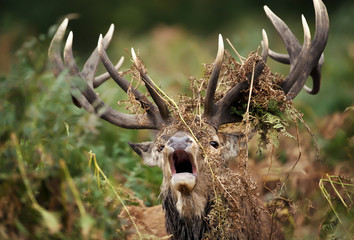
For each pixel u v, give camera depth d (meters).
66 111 7.57
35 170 7.63
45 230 7.00
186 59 24.06
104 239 7.17
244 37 23.44
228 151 9.13
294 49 10.07
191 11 44.38
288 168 10.93
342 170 10.39
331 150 11.22
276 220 9.98
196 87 9.66
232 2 44.06
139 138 13.66
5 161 7.18
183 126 8.71
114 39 38.06
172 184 7.98
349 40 25.41
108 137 13.38
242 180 8.44
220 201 8.20
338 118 12.13
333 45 25.34
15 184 7.16
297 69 9.43
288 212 10.18
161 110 9.16
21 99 7.41
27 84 7.46
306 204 10.20
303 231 9.83
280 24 10.24
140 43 29.67
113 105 15.20
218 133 9.12
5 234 6.86
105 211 7.33
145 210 10.62
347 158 11.05
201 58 23.02
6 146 7.23
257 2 43.38
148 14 44.25
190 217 8.72
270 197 10.47
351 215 8.98
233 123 9.38
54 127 7.31
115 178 11.61
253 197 8.57
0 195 7.10
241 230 8.66
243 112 9.19
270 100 8.99
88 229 6.89
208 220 8.65
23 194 7.14
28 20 40.91
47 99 7.43
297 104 15.10
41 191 7.28
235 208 8.27
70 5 42.81
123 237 7.64
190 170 8.73
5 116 7.27
